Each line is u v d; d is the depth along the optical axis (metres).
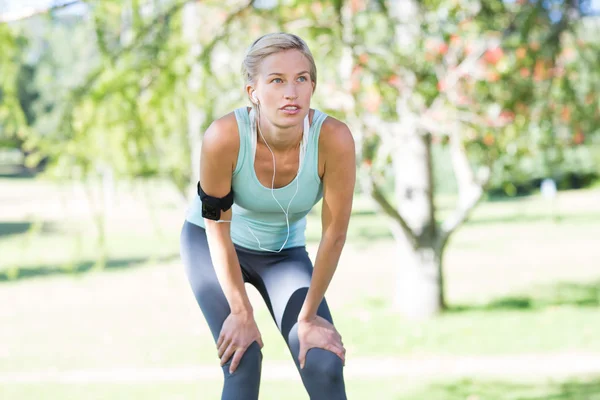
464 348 11.61
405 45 10.52
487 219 31.45
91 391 9.70
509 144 10.63
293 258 3.30
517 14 8.46
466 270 19.33
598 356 10.92
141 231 29.72
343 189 2.96
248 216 3.16
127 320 14.23
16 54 7.78
